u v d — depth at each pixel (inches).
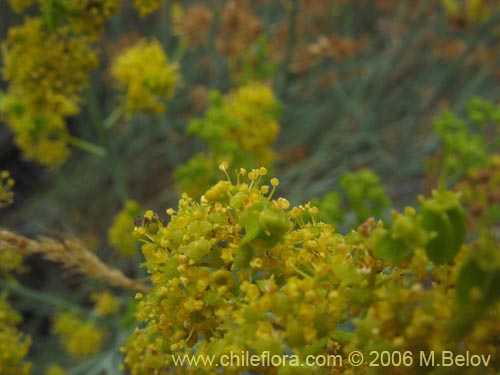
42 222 190.7
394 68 204.2
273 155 128.6
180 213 54.7
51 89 106.3
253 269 50.1
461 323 40.0
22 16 199.6
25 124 118.0
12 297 171.5
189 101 205.3
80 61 104.3
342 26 216.4
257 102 122.6
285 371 44.9
